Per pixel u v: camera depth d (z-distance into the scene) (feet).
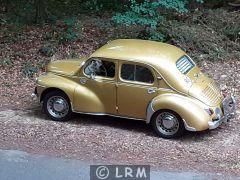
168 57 38.52
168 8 55.21
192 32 55.36
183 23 57.47
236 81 49.26
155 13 54.85
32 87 47.78
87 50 53.72
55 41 54.70
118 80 38.40
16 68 50.83
